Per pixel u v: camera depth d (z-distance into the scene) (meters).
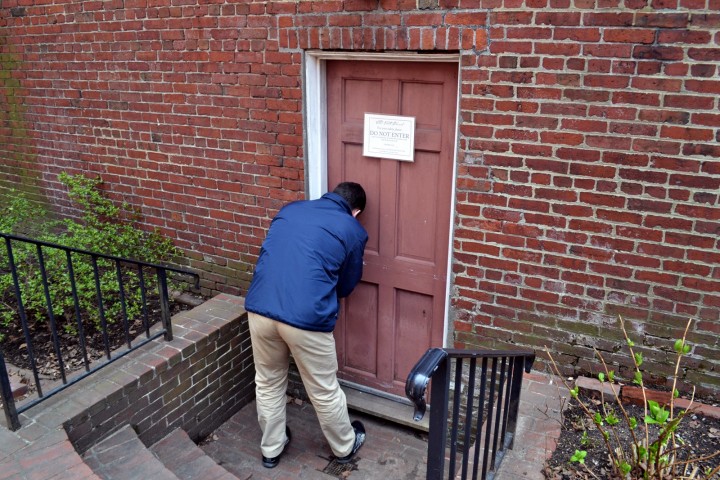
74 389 2.94
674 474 2.20
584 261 2.99
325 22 3.30
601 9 2.62
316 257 3.05
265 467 3.54
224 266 4.27
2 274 3.98
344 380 4.28
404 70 3.35
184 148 4.14
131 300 3.99
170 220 4.41
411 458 3.67
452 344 3.51
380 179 3.64
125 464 2.76
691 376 2.91
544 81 2.82
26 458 2.46
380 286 3.86
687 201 2.69
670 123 2.63
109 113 4.40
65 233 4.38
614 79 2.68
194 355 3.50
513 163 3.01
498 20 2.84
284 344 3.23
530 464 2.56
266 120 3.73
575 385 3.03
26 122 4.93
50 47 4.51
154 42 3.98
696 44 2.50
